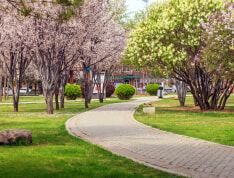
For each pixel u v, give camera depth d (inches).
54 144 379.9
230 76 821.9
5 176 211.3
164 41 911.0
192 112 902.4
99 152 326.6
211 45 788.6
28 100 1775.3
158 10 1004.6
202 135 472.4
